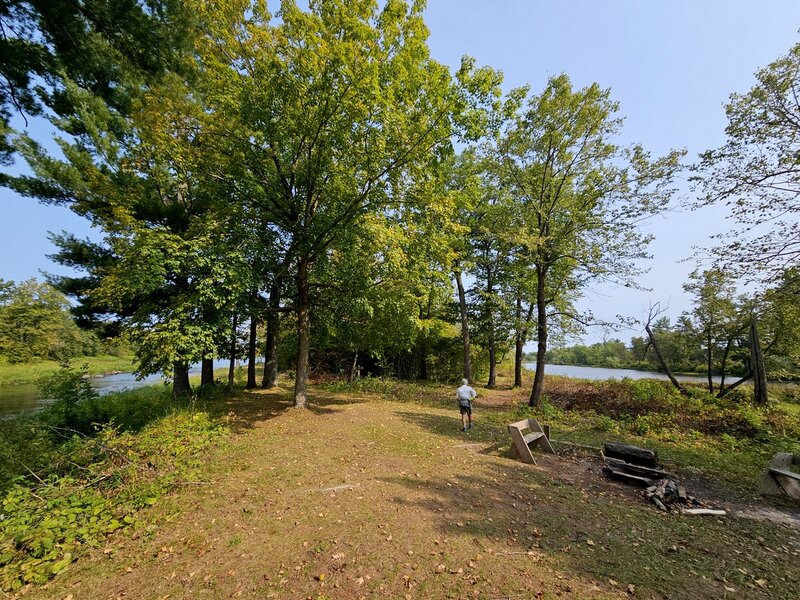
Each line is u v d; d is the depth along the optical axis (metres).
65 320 49.22
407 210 11.48
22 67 7.41
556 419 12.00
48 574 3.54
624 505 5.37
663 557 3.92
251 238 10.63
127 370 42.06
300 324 11.80
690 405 12.70
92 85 8.66
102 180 11.36
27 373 35.09
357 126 9.88
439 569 3.62
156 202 12.44
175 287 11.74
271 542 4.13
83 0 6.96
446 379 25.28
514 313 19.64
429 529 4.43
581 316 15.25
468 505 5.16
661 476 6.50
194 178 11.24
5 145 9.45
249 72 10.21
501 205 16.84
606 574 3.57
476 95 10.06
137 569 3.68
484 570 3.60
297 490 5.57
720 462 7.60
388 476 6.22
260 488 5.63
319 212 11.70
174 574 3.58
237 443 7.99
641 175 13.20
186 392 13.37
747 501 5.68
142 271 9.05
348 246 10.56
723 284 16.28
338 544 4.08
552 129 14.02
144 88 11.83
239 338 14.11
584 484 6.27
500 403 15.97
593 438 9.59
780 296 11.75
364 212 10.72
